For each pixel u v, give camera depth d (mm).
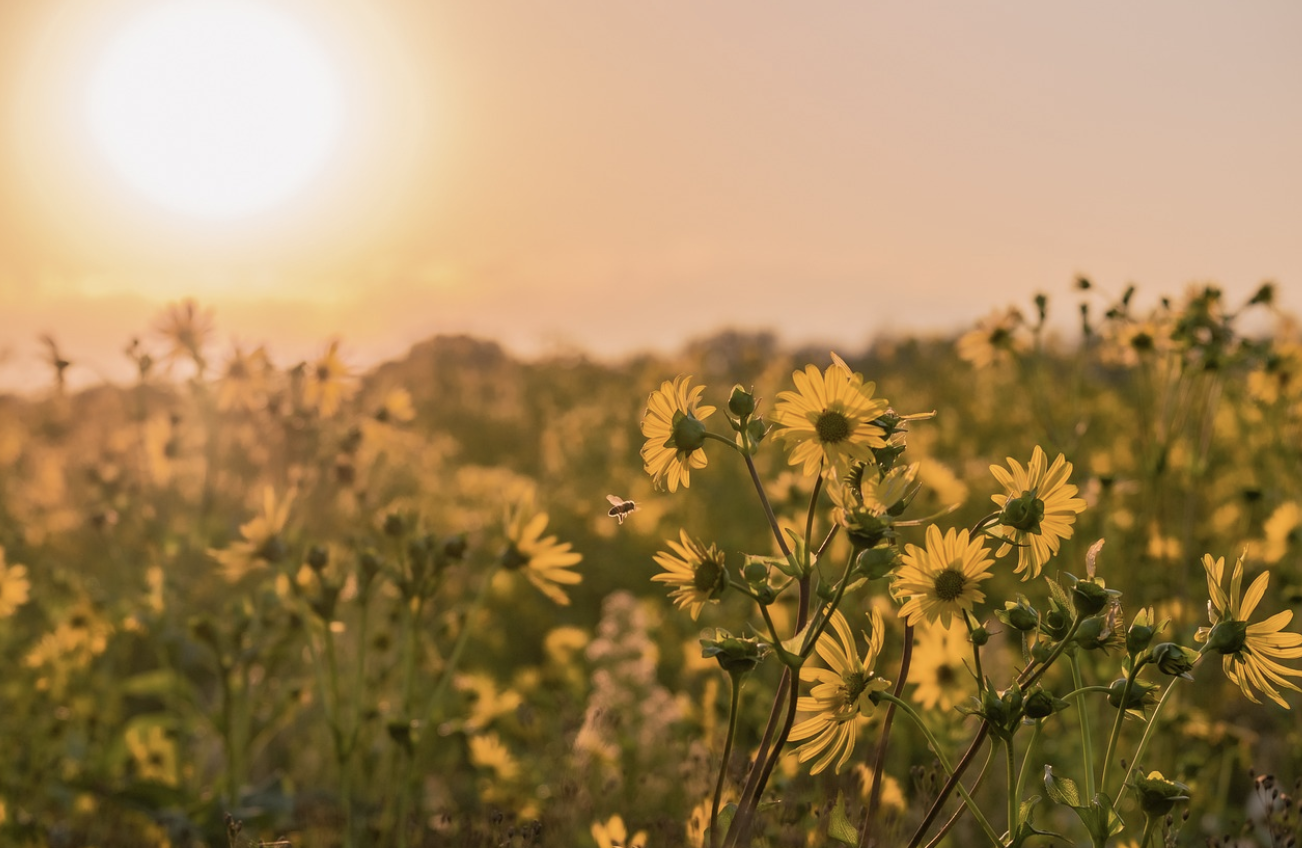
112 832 3209
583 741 3275
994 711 1599
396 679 3703
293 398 3867
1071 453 4004
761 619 4527
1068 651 1755
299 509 3543
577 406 12914
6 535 5164
